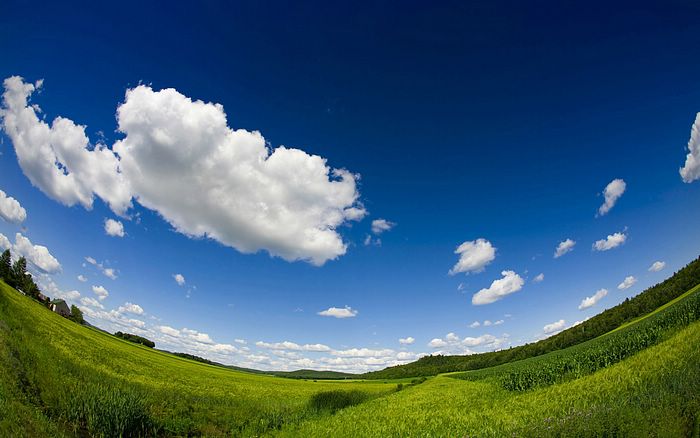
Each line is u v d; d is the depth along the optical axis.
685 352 22.75
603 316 126.19
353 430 24.89
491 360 139.62
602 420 12.82
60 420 18.20
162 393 30.22
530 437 14.37
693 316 34.28
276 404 37.19
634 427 11.41
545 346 122.88
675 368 19.83
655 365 23.36
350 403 40.34
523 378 40.94
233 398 37.81
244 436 25.42
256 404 36.38
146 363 52.31
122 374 34.62
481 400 35.47
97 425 19.23
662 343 29.92
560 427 13.99
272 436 25.55
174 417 25.33
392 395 49.69
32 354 25.16
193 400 31.36
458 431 21.19
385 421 27.36
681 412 11.53
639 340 34.38
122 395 23.36
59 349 34.28
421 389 56.91
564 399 24.66
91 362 34.78
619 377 24.56
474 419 24.44
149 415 22.98
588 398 22.30
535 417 21.17
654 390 15.74
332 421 28.86
